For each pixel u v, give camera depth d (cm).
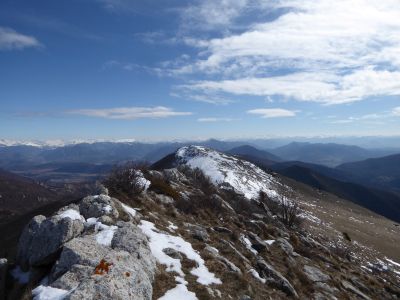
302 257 2861
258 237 2788
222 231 2581
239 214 3575
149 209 2397
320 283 2431
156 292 1391
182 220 2494
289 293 1973
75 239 1438
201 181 4325
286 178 13012
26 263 1536
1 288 1419
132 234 1592
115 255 1309
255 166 11075
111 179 2516
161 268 1595
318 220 6881
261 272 2106
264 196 5869
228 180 6981
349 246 5338
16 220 5547
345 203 12625
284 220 4741
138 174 2697
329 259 3247
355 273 3177
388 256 5916
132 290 1166
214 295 1512
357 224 8400
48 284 1280
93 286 1076
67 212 1705
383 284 3253
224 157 10088
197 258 1820
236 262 2042
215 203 3241
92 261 1302
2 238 4356
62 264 1309
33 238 1559
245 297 1609
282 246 2812
